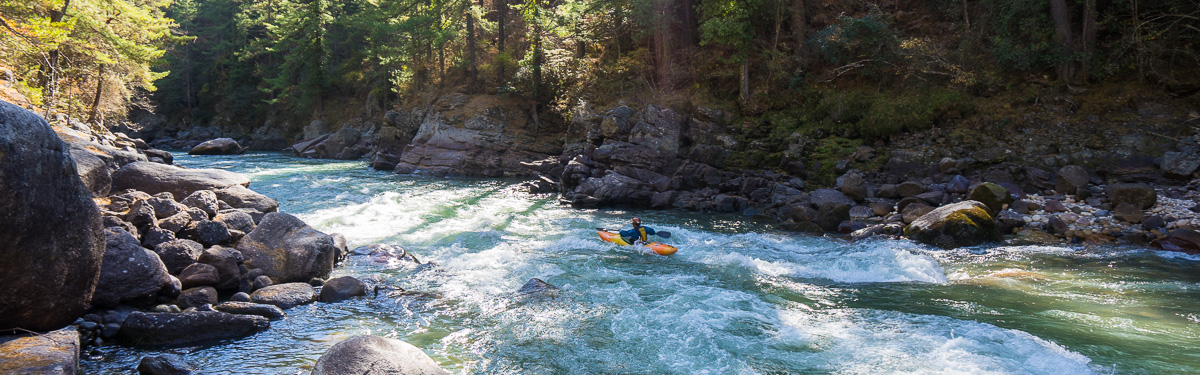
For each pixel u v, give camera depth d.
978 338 6.73
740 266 10.77
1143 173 16.11
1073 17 21.48
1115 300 8.26
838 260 11.02
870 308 8.06
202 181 11.70
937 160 18.77
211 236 8.91
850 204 17.02
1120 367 5.84
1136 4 19.02
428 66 44.28
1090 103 18.84
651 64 28.91
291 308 7.79
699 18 27.95
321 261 9.13
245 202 11.42
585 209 19.19
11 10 20.22
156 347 6.25
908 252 11.52
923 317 7.59
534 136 34.84
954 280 9.61
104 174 9.88
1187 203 13.78
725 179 21.09
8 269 5.13
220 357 6.08
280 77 59.03
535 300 8.40
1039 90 20.03
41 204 5.36
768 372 5.92
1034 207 14.65
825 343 6.70
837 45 23.66
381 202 19.61
